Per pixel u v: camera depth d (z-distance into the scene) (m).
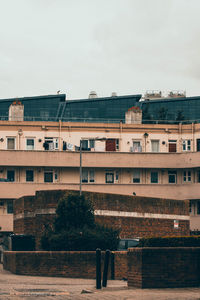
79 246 37.19
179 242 23.16
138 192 70.88
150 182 73.00
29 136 72.44
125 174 72.50
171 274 22.22
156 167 72.06
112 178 72.38
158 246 23.14
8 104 106.06
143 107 109.44
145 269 22.09
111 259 31.75
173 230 53.31
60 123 73.12
